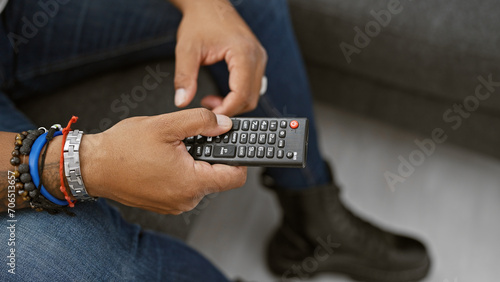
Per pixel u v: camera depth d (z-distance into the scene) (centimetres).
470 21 86
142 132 51
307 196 89
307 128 55
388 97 107
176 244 67
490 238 104
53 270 51
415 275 99
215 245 108
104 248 55
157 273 60
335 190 90
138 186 52
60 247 53
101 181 52
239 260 106
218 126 55
